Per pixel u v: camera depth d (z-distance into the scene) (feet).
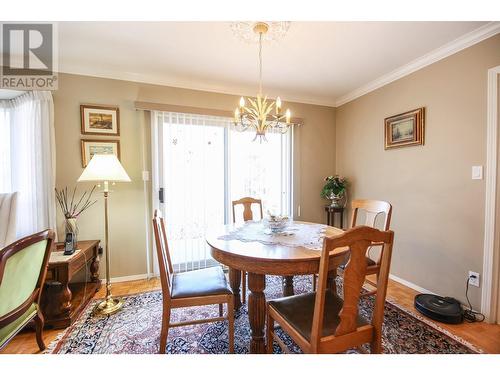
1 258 3.34
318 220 11.77
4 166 8.15
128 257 8.82
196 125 9.47
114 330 5.78
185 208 9.36
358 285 3.40
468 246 6.48
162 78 8.98
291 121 10.73
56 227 7.94
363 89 10.03
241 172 10.23
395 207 8.74
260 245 4.87
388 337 5.40
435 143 7.33
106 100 8.45
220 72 8.59
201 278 5.47
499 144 5.88
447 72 6.97
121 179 6.73
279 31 5.95
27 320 4.44
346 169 11.32
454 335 5.46
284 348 4.04
